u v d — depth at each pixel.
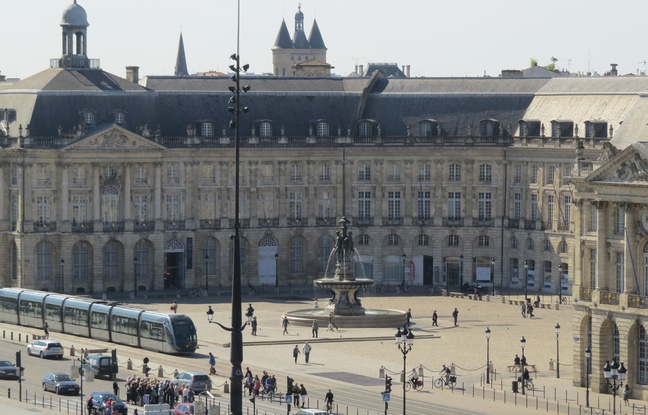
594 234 186.75
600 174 184.75
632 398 181.62
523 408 175.75
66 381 179.50
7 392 178.38
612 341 185.25
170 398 173.25
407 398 181.25
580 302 187.75
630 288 182.12
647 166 179.88
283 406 175.00
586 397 178.88
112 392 178.50
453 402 179.00
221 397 178.88
